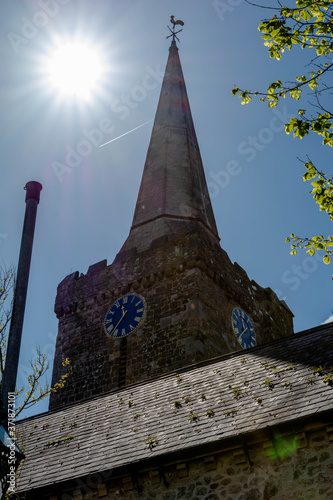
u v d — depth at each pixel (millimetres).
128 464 13953
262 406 14070
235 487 12898
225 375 16875
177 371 18953
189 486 13383
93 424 17531
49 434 18094
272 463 12789
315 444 12562
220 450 13273
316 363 15094
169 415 15781
